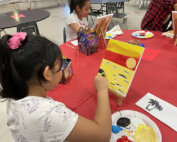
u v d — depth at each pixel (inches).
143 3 228.1
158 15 81.0
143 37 63.9
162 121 29.3
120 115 30.5
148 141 25.8
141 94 35.7
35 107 20.9
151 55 51.3
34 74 21.0
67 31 76.6
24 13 114.1
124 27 160.2
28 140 21.2
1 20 98.9
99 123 24.2
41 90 23.2
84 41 51.1
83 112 32.0
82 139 21.7
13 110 22.3
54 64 22.3
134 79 40.4
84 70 45.5
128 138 26.7
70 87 38.9
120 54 33.2
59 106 22.1
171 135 26.8
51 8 242.1
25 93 22.4
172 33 65.2
